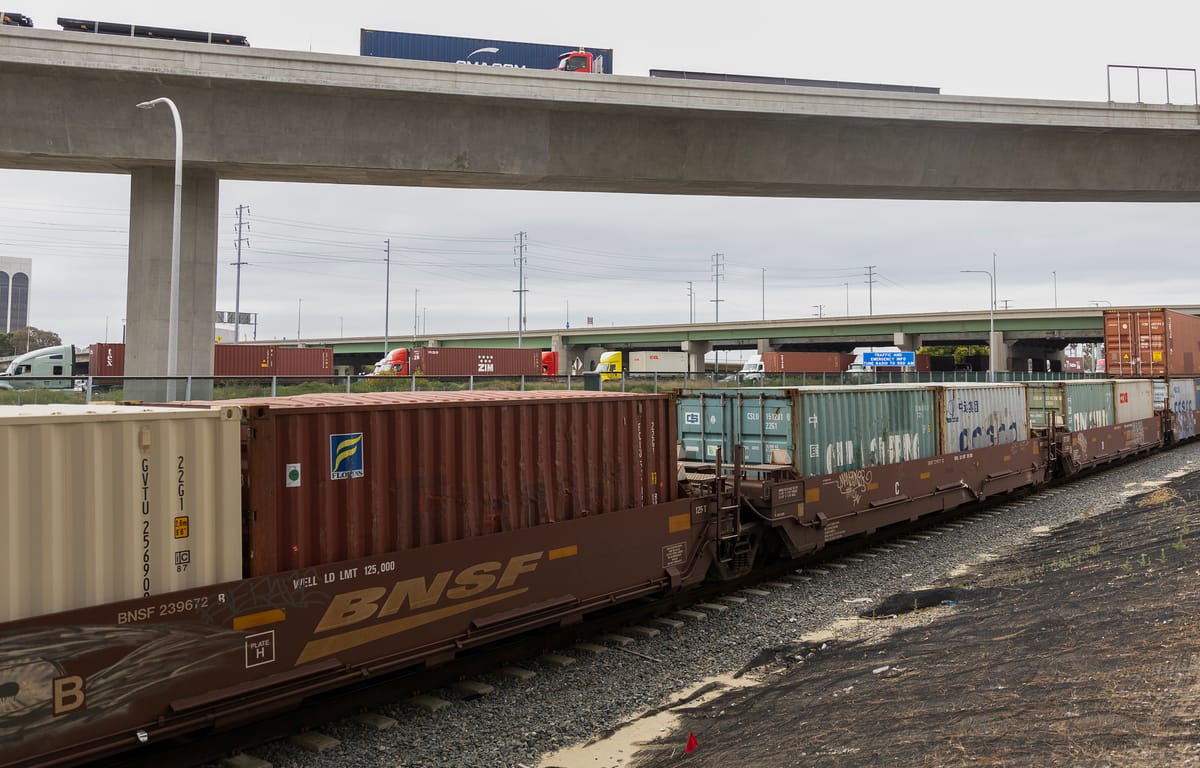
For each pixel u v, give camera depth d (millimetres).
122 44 25938
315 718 6992
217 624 5926
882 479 14125
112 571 5539
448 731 7043
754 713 7031
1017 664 6664
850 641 9180
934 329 81438
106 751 5375
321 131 28562
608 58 39562
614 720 7410
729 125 32250
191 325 28938
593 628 9641
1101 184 35375
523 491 8430
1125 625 7078
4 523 5062
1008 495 19984
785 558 13195
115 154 27094
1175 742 4617
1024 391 20000
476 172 30234
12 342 129875
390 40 35875
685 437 14000
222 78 26703
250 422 6262
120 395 24531
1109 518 15188
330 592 6602
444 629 7473
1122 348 31156
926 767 5027
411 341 111688
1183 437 31047
